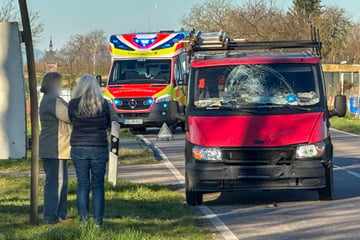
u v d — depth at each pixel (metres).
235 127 13.77
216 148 13.66
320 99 14.22
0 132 10.91
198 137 13.83
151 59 33.41
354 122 42.06
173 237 10.55
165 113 32.62
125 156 23.31
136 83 32.97
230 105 14.18
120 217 12.10
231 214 13.16
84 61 55.38
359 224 11.89
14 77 10.84
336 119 44.91
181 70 34.03
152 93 32.66
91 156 10.60
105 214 12.26
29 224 11.20
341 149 26.33
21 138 10.94
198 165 13.73
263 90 14.27
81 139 10.59
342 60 71.69
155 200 14.38
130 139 31.84
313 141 13.63
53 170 11.40
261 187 13.57
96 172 10.68
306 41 15.55
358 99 47.22
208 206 14.20
